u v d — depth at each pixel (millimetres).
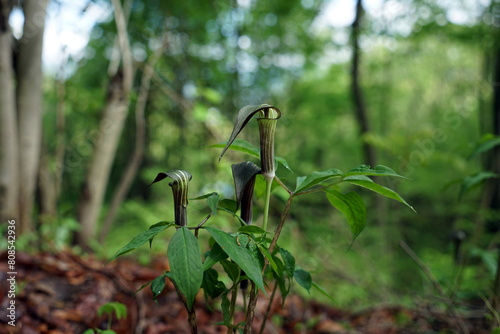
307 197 7562
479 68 10641
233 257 1175
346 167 13477
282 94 13109
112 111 6047
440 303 3248
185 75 10156
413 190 10945
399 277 7391
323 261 5492
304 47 11430
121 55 6203
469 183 2234
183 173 1340
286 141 11820
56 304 2711
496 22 7781
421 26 8445
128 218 9734
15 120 4562
